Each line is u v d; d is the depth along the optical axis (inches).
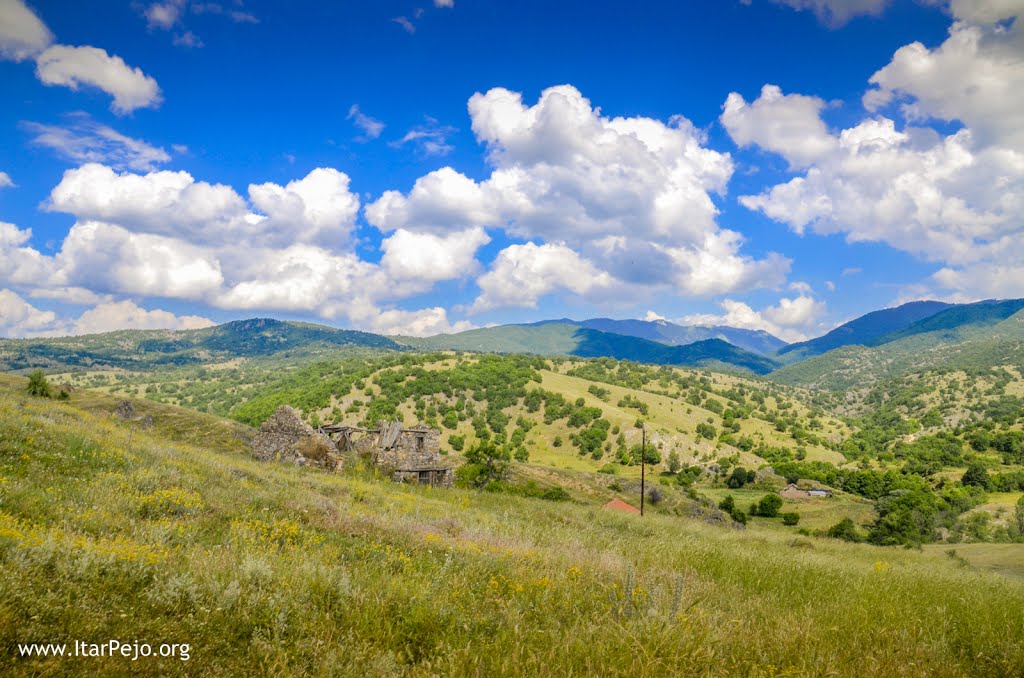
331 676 200.7
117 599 231.1
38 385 2190.0
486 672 214.5
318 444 1518.2
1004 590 497.4
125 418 2343.8
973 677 256.8
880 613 350.3
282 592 267.3
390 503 868.0
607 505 2037.4
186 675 186.4
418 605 273.1
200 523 456.8
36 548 252.7
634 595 334.6
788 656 252.4
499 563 410.0
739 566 511.5
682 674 215.9
